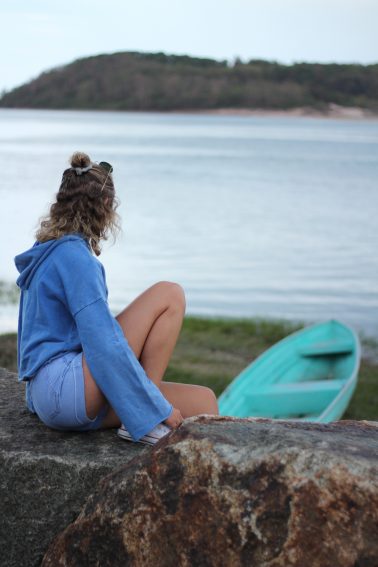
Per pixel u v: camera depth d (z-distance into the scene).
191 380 9.24
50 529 2.77
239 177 55.78
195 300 17.12
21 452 2.81
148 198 40.22
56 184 47.06
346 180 55.19
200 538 2.29
